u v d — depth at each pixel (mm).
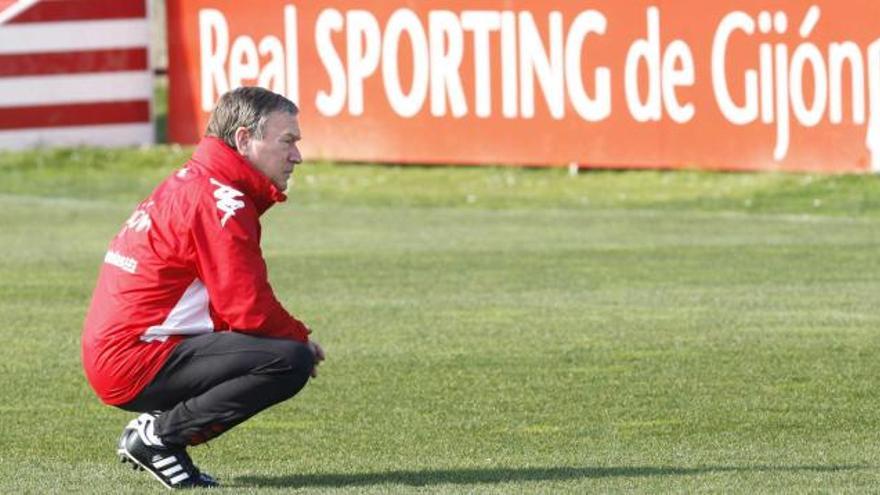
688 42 63406
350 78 71375
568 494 20750
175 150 76375
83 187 70875
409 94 70125
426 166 70938
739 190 62219
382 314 37844
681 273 44312
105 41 76625
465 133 69062
